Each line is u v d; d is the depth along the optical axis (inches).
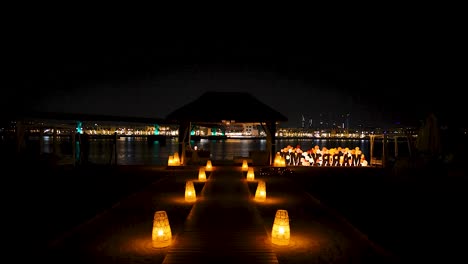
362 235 251.3
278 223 229.9
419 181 516.4
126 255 209.2
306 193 415.5
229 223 278.8
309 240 240.1
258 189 372.5
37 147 771.4
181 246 223.9
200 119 732.7
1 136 866.8
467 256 215.9
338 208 349.7
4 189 454.6
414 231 269.0
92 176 582.6
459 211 335.6
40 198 390.3
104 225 274.2
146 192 421.4
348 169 695.1
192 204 351.3
